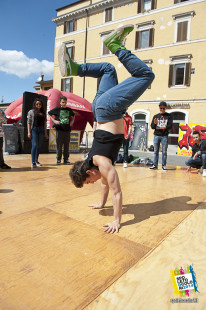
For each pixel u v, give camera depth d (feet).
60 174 16.20
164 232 6.91
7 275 4.63
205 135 38.70
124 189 12.35
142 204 9.68
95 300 4.02
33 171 17.15
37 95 30.04
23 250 5.61
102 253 5.60
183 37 61.21
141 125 54.60
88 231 6.83
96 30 75.66
